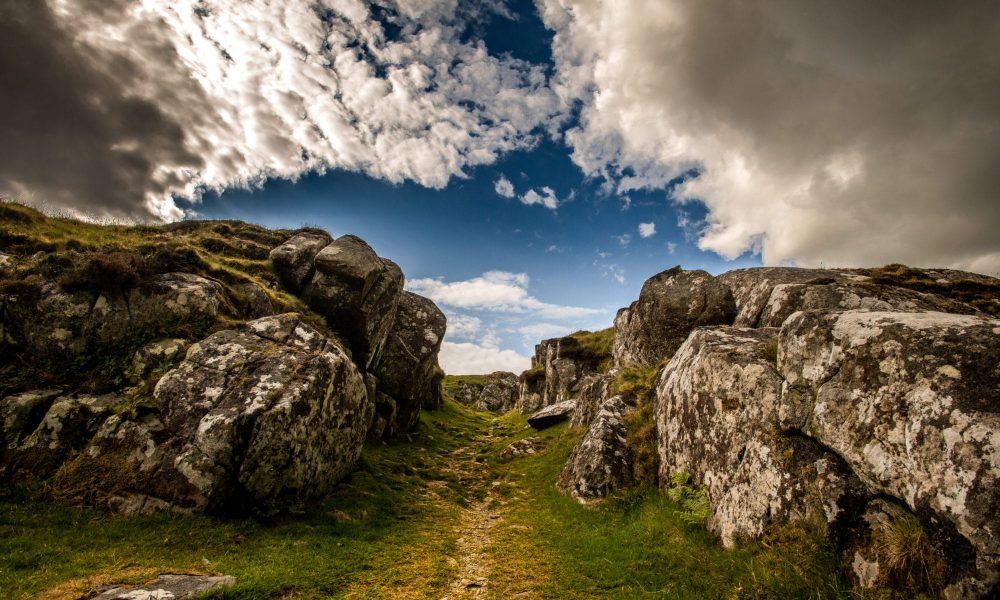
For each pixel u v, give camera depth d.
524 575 12.43
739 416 13.42
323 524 15.32
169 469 14.12
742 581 9.83
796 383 11.91
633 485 17.95
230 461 14.54
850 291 18.45
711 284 28.08
